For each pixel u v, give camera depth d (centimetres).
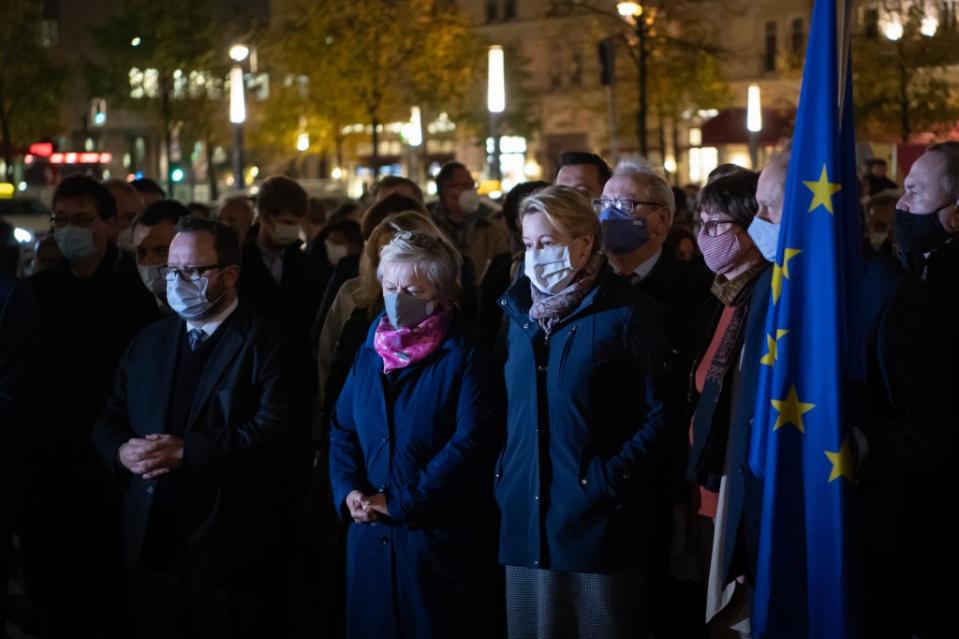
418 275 473
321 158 5181
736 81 4622
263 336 520
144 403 516
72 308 592
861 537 386
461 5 5247
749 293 425
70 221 585
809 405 368
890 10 2670
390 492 469
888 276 385
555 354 455
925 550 416
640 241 534
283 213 718
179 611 513
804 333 370
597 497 444
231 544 508
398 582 473
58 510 588
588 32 3603
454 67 2780
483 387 475
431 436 474
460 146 5056
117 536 588
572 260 452
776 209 402
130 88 2967
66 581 596
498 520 491
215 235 514
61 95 2970
